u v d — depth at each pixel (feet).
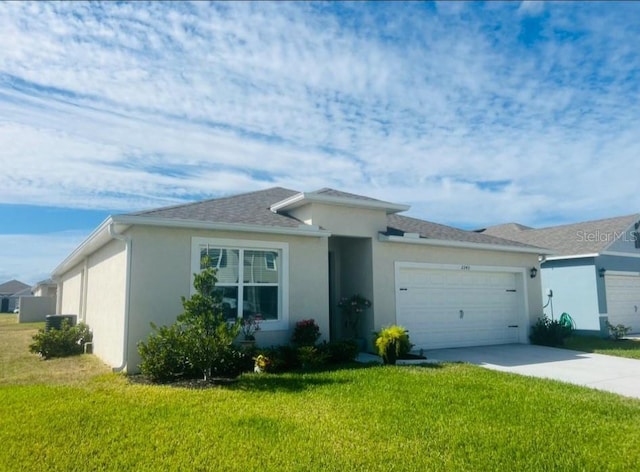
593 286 63.57
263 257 38.06
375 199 44.24
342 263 48.06
